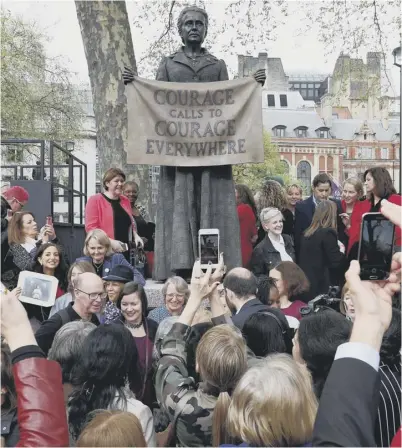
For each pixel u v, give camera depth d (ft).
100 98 44.91
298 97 207.41
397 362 10.81
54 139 97.66
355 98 73.51
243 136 22.45
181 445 10.76
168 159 22.48
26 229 21.49
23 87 91.20
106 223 23.45
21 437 6.22
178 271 22.89
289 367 7.88
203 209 22.62
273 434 7.47
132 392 11.38
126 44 44.93
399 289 6.77
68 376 11.46
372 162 199.11
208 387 10.58
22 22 90.07
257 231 26.23
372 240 8.49
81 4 44.60
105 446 8.12
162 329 14.03
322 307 12.50
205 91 22.49
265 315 13.30
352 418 5.41
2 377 9.20
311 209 26.07
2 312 6.60
